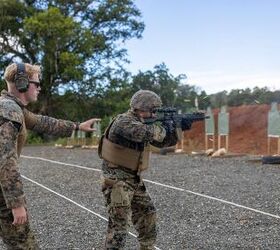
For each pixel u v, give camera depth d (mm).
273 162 12789
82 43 38625
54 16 36938
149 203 4457
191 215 7137
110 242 4234
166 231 6238
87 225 6738
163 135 4184
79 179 11547
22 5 39000
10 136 3246
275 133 14828
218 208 7512
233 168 12328
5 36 39094
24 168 14898
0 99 3377
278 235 5840
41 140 35875
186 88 39656
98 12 41875
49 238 6102
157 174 11812
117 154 4230
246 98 26172
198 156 16234
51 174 12836
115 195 4215
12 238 3496
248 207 7457
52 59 37844
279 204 7582
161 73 42594
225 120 17266
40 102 38938
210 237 5879
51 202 8688
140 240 4520
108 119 27391
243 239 5734
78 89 39781
